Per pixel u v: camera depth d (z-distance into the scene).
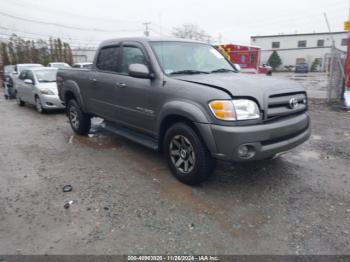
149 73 3.90
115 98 4.70
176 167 3.77
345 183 3.73
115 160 4.67
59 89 6.50
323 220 2.90
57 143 5.70
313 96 12.52
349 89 9.38
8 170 4.32
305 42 53.56
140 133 4.56
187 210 3.10
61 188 3.68
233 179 3.86
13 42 29.70
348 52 9.43
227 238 2.64
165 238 2.65
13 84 13.12
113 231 2.76
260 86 3.32
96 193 3.52
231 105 3.04
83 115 5.93
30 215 3.06
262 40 56.84
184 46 4.47
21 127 7.21
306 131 3.78
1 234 2.75
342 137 5.85
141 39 4.31
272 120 3.27
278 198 3.34
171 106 3.51
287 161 4.52
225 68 4.57
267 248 2.50
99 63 5.21
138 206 3.20
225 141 3.04
